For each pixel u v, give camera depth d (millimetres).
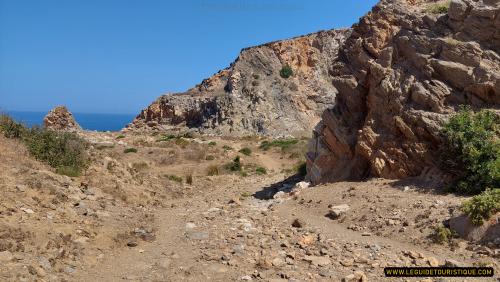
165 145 40125
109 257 9781
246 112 63406
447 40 16719
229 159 32969
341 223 13570
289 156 35906
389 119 17203
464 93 15961
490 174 12898
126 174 18750
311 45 76188
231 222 13641
